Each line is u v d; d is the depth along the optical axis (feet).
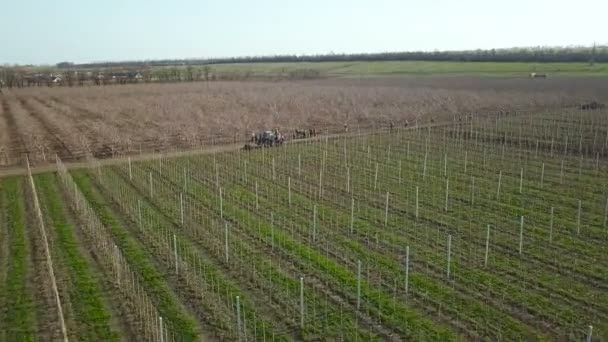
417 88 350.23
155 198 116.26
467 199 112.47
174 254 84.94
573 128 191.52
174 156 162.61
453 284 73.41
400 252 85.05
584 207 105.91
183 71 569.64
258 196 117.08
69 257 84.38
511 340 59.88
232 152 167.53
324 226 97.14
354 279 75.36
